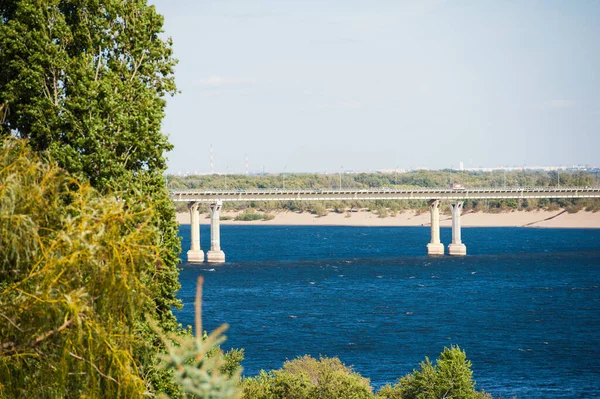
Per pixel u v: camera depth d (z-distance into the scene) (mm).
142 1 69125
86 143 59906
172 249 64562
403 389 130500
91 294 33188
